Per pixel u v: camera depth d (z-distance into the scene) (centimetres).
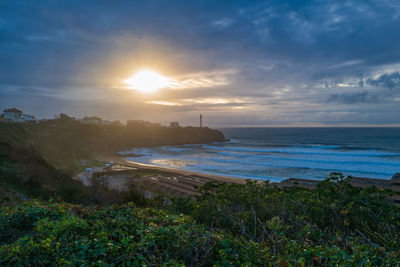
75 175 3456
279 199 438
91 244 279
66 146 6025
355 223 339
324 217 361
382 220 330
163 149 9894
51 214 431
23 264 246
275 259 239
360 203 385
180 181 2723
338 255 234
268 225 320
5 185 1103
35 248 264
